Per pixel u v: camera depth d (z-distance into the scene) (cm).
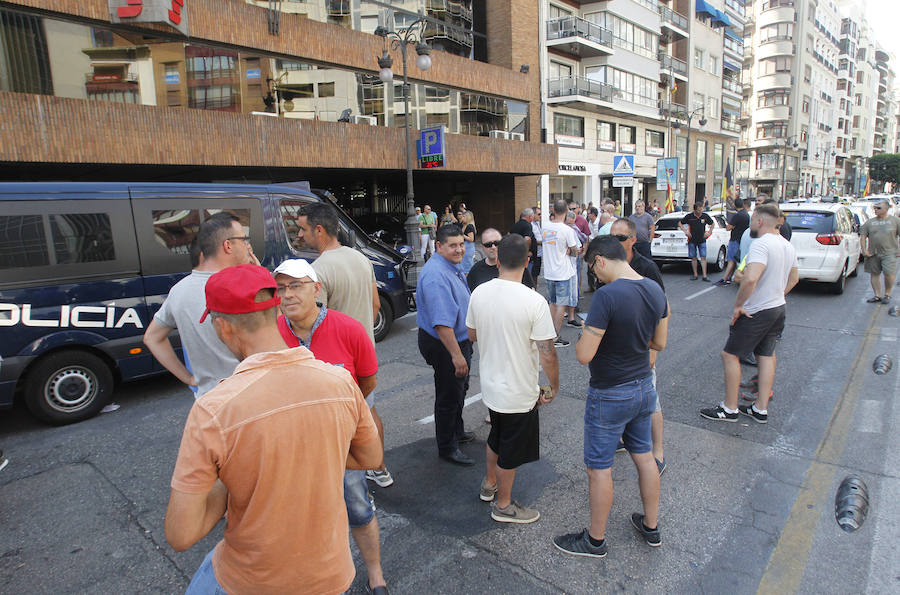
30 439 432
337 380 151
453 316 350
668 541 283
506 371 286
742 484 337
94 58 1088
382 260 729
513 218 2348
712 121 3959
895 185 7650
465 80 1998
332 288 305
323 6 1533
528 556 273
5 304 427
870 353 601
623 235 380
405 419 459
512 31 2267
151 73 1176
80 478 365
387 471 356
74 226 461
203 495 130
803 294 977
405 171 1792
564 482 347
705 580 253
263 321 147
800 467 356
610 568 262
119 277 483
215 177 1526
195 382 260
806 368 558
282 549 140
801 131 5700
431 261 361
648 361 267
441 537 291
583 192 2800
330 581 148
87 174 1316
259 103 1391
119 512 323
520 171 2112
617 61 2783
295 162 1385
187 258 524
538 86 2412
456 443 380
